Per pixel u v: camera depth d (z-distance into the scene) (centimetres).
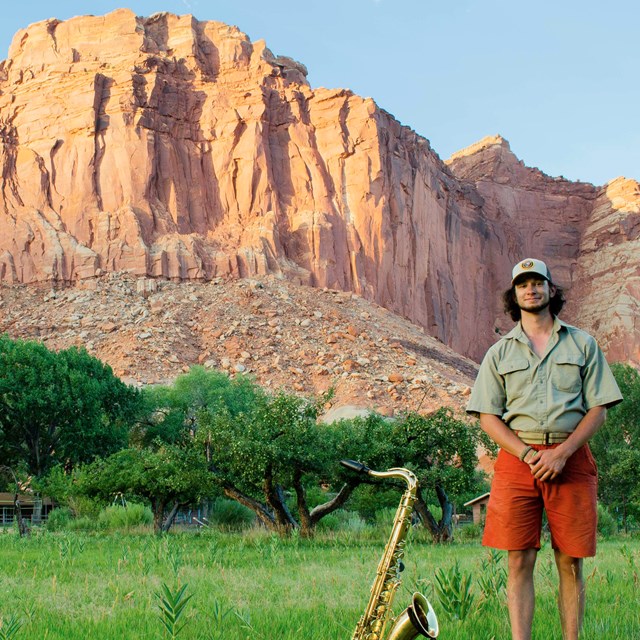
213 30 10069
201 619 760
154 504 3123
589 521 528
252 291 8031
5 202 8762
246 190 9144
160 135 9081
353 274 9150
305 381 6825
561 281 12875
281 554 1544
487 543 543
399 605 787
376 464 2555
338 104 9775
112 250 8388
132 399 5269
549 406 533
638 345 11531
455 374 7656
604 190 13562
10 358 4694
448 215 11481
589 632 635
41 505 4056
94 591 999
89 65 9388
